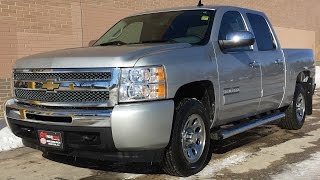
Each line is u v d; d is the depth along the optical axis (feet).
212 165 18.24
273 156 19.75
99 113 14.52
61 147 15.47
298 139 23.39
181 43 17.33
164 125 14.97
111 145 14.62
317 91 48.93
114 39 20.53
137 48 15.88
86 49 17.03
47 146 15.88
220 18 19.31
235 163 18.57
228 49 18.78
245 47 20.22
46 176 17.19
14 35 30.40
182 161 16.06
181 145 15.96
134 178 16.58
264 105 21.83
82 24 35.24
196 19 19.30
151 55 15.17
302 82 26.63
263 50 21.68
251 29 21.26
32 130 16.44
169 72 15.23
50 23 32.71
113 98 14.56
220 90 17.81
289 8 74.74
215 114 17.90
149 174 17.04
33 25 31.55
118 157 14.96
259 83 20.61
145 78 14.70
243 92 19.40
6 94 30.19
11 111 17.04
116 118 14.33
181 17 19.79
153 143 14.83
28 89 16.44
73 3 34.42
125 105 14.51
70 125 14.93
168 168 16.15
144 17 21.08
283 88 23.24
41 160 19.54
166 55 15.53
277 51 22.90
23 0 30.83
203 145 17.24
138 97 14.60
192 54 16.65
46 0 32.37
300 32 79.00
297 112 25.82
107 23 37.52
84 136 14.99
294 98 25.11
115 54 15.06
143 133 14.49
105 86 14.64
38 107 15.99
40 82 15.93
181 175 16.42
